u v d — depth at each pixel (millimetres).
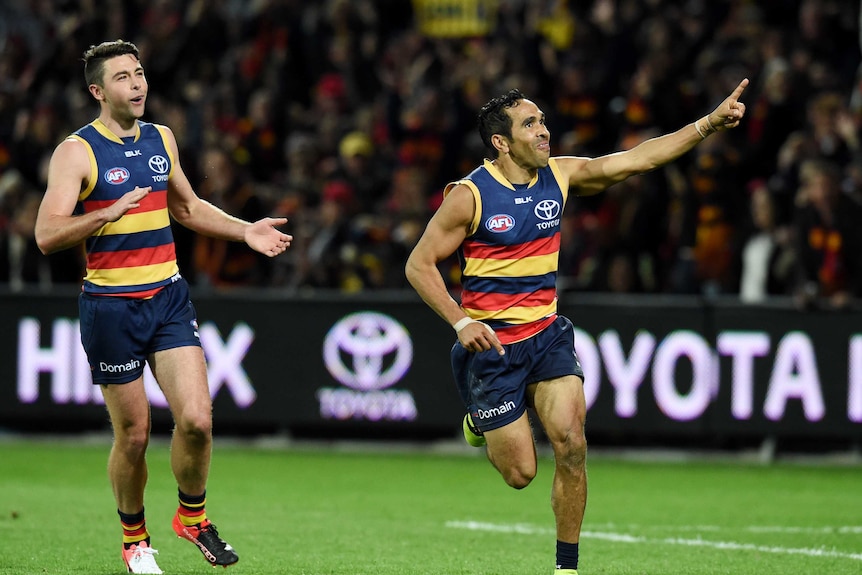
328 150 50531
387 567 22719
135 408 20672
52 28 62562
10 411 43250
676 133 20641
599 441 42438
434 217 20281
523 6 55844
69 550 24047
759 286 41562
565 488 19484
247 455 41406
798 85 46125
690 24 51250
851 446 40750
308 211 46562
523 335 20109
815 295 39344
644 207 42375
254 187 47594
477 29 55062
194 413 20000
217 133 49281
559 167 20734
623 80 49094
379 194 48344
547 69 51031
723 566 23219
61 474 36406
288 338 42562
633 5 50594
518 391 19969
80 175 20188
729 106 20188
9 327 43219
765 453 40781
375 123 51438
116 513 29125
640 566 23188
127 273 20500
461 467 38969
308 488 34406
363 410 42188
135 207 19031
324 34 55156
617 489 34625
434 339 41688
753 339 39812
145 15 58250
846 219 39406
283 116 52406
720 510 31000
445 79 53000
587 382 40781
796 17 52062
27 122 51281
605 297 41156
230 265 45031
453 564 23172
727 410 40000
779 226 42875
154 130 21031
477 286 20391
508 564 23234
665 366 40344
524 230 20094
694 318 40156
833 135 43438
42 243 19453
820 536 27125
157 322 20578
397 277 43656
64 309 42938
